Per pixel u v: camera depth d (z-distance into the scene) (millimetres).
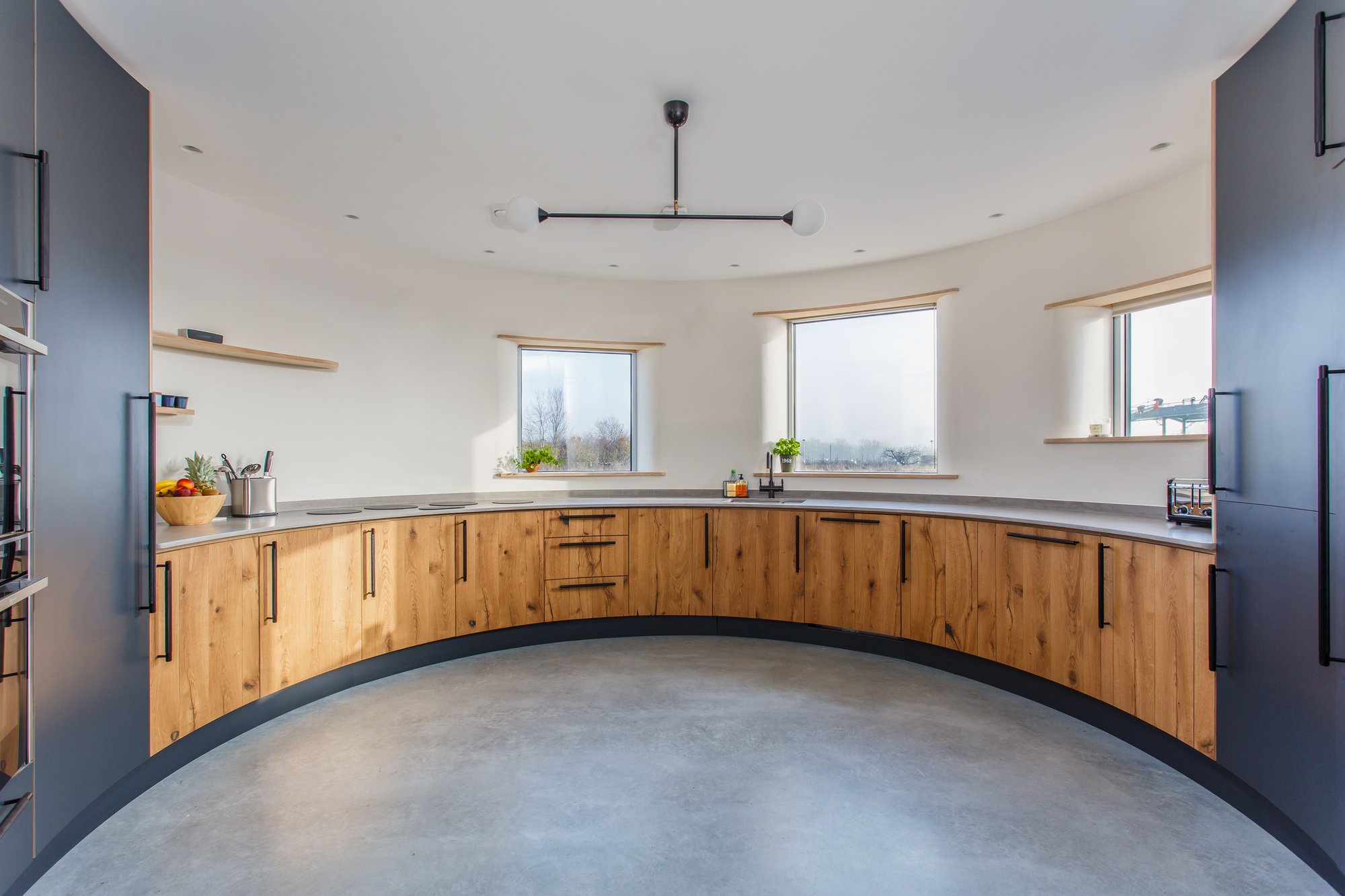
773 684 3281
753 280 4777
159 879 1737
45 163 1632
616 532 4113
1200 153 2822
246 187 3174
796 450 4559
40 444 1656
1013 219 3609
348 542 3143
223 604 2516
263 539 2711
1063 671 2816
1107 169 2973
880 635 3791
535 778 2301
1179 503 2779
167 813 2068
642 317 4863
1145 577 2414
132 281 2100
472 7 1901
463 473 4391
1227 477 2080
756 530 4059
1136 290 3213
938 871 1776
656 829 1981
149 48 2078
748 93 2365
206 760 2445
